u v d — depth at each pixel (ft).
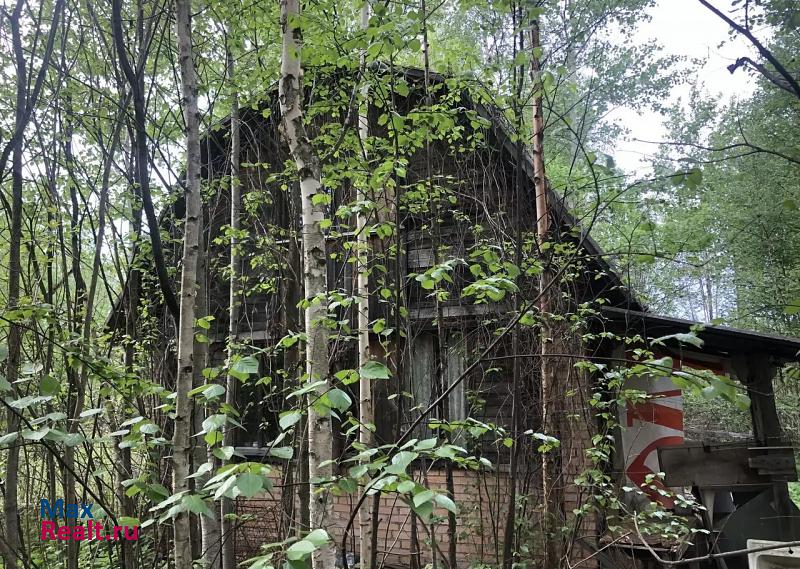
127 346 18.76
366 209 11.75
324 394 6.93
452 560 16.11
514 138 15.47
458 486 20.27
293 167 19.66
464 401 21.45
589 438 17.93
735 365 20.95
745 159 40.63
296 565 5.25
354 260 14.06
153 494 7.65
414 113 14.33
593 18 14.70
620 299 21.40
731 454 18.79
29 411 11.91
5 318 9.36
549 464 17.12
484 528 18.78
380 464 6.48
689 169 8.19
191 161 10.99
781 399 41.11
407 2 12.96
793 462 18.01
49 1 15.66
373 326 11.17
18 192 12.01
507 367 20.06
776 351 20.61
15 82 15.08
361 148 15.19
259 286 21.81
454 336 22.11
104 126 18.40
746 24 7.77
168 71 19.11
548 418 17.49
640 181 9.07
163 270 11.10
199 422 14.82
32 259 15.60
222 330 26.89
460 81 16.22
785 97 10.59
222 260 27.02
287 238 23.66
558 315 16.78
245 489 5.59
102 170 17.70
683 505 15.75
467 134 21.75
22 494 18.45
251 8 17.39
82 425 14.93
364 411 16.03
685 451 19.07
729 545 19.30
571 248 17.30
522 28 12.16
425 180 17.80
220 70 20.79
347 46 11.79
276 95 22.80
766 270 42.98
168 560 15.58
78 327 15.79
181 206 26.53
